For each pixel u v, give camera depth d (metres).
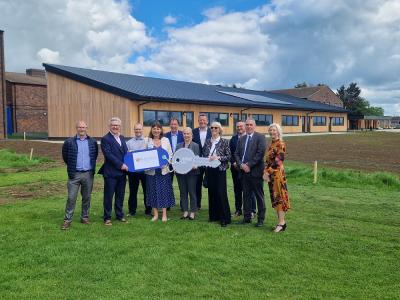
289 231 6.82
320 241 6.26
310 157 20.66
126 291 4.45
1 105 33.59
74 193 6.94
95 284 4.62
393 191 11.04
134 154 7.33
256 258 5.49
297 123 48.16
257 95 48.81
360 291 4.51
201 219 7.73
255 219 7.79
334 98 79.75
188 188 7.68
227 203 7.31
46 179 12.24
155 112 30.28
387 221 7.57
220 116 36.31
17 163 15.73
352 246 6.03
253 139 7.19
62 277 4.81
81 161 6.97
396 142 33.94
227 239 6.33
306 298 4.33
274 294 4.42
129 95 28.28
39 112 45.66
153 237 6.39
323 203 9.20
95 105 30.20
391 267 5.22
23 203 8.83
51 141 30.12
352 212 8.30
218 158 7.21
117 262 5.29
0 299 4.22
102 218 7.66
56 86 32.31
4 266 5.11
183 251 5.72
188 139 7.63
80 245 5.93
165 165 7.38
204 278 4.82
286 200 6.82
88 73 33.78
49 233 6.54
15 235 6.39
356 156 21.34
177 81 44.94
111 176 7.23
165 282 4.70
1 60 33.62
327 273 5.01
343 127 58.91
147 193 7.57
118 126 7.35
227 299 4.30
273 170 6.82
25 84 44.22
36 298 4.26
